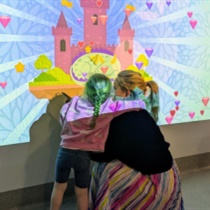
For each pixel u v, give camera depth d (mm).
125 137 1868
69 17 2471
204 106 3256
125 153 1858
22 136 2387
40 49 2379
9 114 2303
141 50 2801
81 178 2092
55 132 2578
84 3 2520
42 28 2373
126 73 2117
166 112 3004
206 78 3229
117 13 2658
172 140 3215
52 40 2424
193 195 2816
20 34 2287
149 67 2857
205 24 3148
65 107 2090
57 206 2180
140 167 1850
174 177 1948
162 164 1886
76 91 2561
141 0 2752
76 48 2521
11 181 2451
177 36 2986
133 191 1861
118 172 1876
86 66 2576
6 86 2268
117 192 1888
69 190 2760
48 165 2602
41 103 2438
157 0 2830
